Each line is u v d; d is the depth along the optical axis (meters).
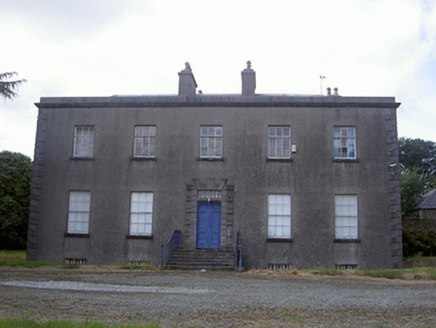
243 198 21.08
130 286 12.77
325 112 21.58
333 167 21.12
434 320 8.66
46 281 13.54
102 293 11.25
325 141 21.34
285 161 21.25
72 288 12.07
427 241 24.55
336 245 20.50
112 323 7.97
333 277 16.09
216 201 21.23
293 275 16.73
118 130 22.11
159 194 21.38
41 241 21.44
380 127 21.39
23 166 31.55
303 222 20.73
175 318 8.50
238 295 11.33
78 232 21.52
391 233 20.53
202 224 21.14
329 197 20.89
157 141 21.83
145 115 22.12
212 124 21.80
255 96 22.62
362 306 9.95
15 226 31.09
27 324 7.39
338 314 9.09
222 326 7.95
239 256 20.19
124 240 21.12
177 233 20.78
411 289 12.83
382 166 21.08
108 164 21.84
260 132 21.59
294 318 8.66
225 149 21.53
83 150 22.31
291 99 21.70
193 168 21.47
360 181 20.97
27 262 19.17
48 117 22.48
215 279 14.87
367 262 20.34
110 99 22.30
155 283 13.56
